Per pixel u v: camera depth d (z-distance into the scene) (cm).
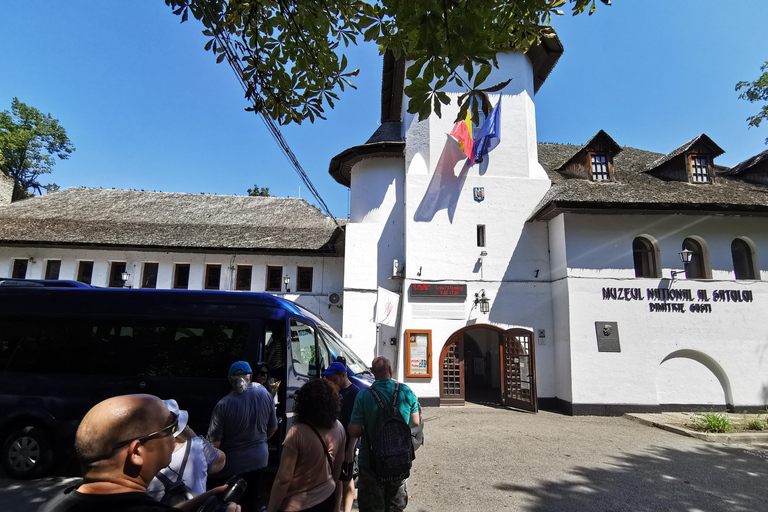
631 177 1539
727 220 1377
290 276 1830
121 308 630
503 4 377
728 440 899
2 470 598
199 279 1792
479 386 1992
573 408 1235
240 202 2250
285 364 601
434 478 654
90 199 2134
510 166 1536
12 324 629
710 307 1303
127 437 156
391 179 1645
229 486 197
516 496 581
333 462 316
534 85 1814
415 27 300
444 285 1430
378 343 1511
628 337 1280
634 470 698
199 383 588
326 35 423
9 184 2466
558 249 1389
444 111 1570
